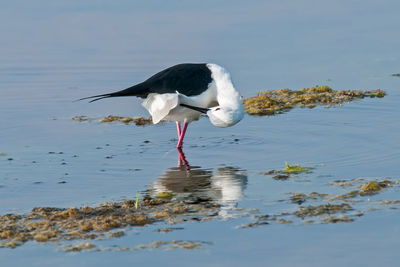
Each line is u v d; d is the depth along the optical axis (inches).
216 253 343.3
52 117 626.5
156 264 333.1
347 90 687.1
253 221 379.6
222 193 426.0
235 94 487.5
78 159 504.7
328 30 898.1
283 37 870.4
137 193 431.2
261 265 330.3
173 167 484.1
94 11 999.6
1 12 995.3
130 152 522.9
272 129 573.0
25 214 396.2
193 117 522.9
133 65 777.6
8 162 496.7
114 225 377.7
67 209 402.3
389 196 410.6
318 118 600.7
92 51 835.4
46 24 945.5
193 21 943.7
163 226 376.2
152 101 511.2
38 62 802.2
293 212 390.9
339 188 426.6
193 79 500.4
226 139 550.0
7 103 669.3
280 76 741.3
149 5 1025.5
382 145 511.8
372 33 882.8
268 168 472.7
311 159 487.5
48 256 343.0
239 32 888.9
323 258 335.9
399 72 745.6
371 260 332.8
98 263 335.3
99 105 668.7
